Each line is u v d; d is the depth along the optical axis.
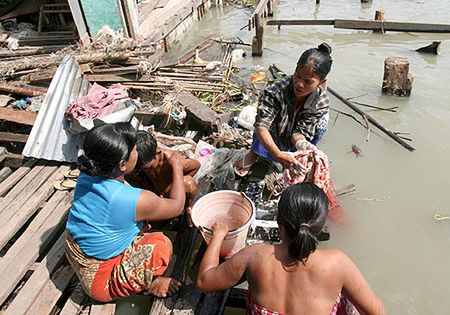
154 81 5.95
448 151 4.97
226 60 7.67
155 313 2.81
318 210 2.07
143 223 3.03
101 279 2.70
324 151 5.06
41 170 4.23
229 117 5.46
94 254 2.62
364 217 4.02
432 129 5.44
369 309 2.21
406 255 3.61
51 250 3.22
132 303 3.03
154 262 2.70
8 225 3.51
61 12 7.96
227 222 3.30
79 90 5.17
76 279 3.05
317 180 3.43
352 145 5.16
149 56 6.34
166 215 2.80
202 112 5.05
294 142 3.63
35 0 8.11
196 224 2.98
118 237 2.64
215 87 6.12
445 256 3.60
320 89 3.47
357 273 2.18
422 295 3.27
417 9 11.09
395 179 4.55
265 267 2.19
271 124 3.66
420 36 9.30
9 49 7.37
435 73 7.17
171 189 2.97
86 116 4.43
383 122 5.65
